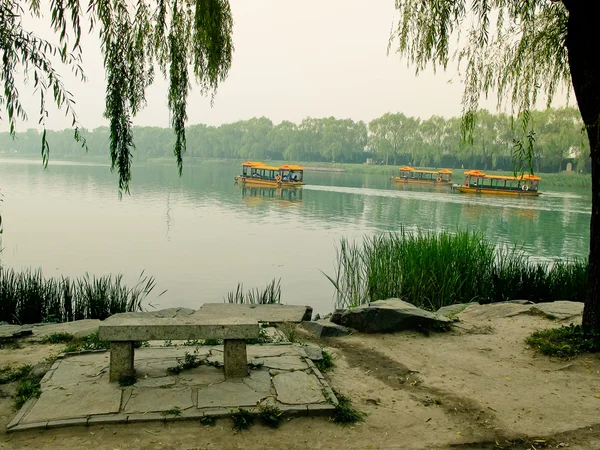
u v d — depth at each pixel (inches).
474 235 460.4
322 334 237.6
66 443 129.3
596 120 194.9
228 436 135.1
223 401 149.4
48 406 144.1
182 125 224.1
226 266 589.6
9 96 170.9
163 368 172.7
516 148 231.6
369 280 413.4
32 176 2166.6
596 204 207.8
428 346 220.4
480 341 227.5
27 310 339.0
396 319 242.5
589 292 212.7
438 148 3073.3
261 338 217.5
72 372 168.4
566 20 231.3
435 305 376.5
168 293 470.9
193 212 1119.0
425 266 388.5
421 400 163.0
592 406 159.0
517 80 248.1
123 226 871.1
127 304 379.9
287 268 587.5
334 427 142.6
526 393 169.0
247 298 426.9
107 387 156.6
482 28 229.1
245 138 4089.6
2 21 166.4
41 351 207.2
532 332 240.4
